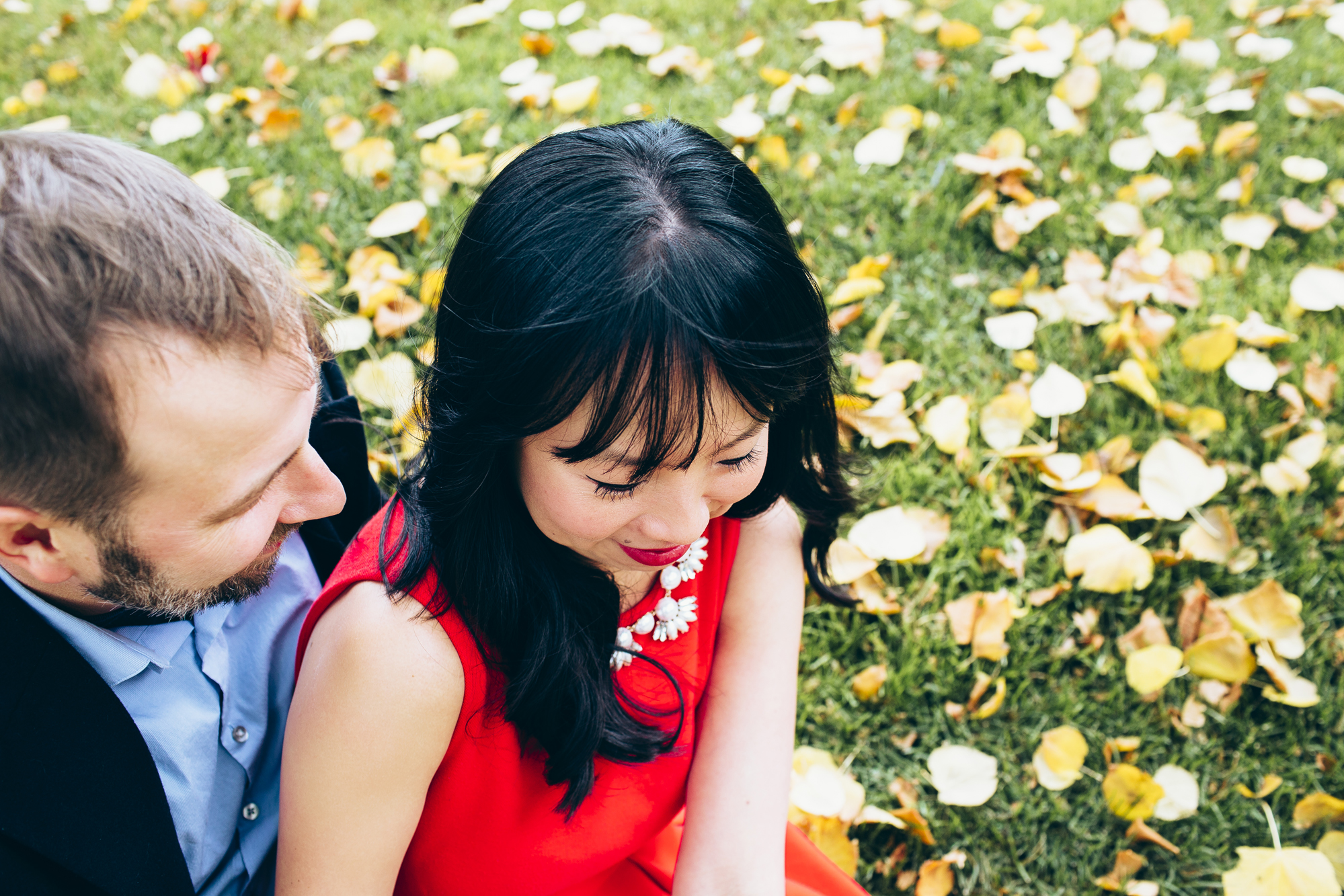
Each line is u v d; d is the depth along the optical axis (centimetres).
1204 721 194
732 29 335
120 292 69
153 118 299
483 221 87
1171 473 214
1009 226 262
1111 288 251
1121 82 305
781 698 134
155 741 103
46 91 309
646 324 80
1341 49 318
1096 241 266
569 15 333
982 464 229
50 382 67
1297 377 238
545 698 102
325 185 276
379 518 104
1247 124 287
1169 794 183
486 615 97
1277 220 273
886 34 330
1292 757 191
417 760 101
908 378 235
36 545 79
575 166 84
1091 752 192
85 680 91
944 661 199
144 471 75
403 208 258
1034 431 234
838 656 202
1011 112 296
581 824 120
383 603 96
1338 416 235
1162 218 268
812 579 146
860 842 183
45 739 89
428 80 308
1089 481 215
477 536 96
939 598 208
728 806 130
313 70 317
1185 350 238
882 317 242
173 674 104
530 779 112
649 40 322
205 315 72
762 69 311
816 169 285
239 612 111
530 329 81
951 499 222
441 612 97
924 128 292
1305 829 182
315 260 252
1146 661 193
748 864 129
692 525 93
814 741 194
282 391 80
